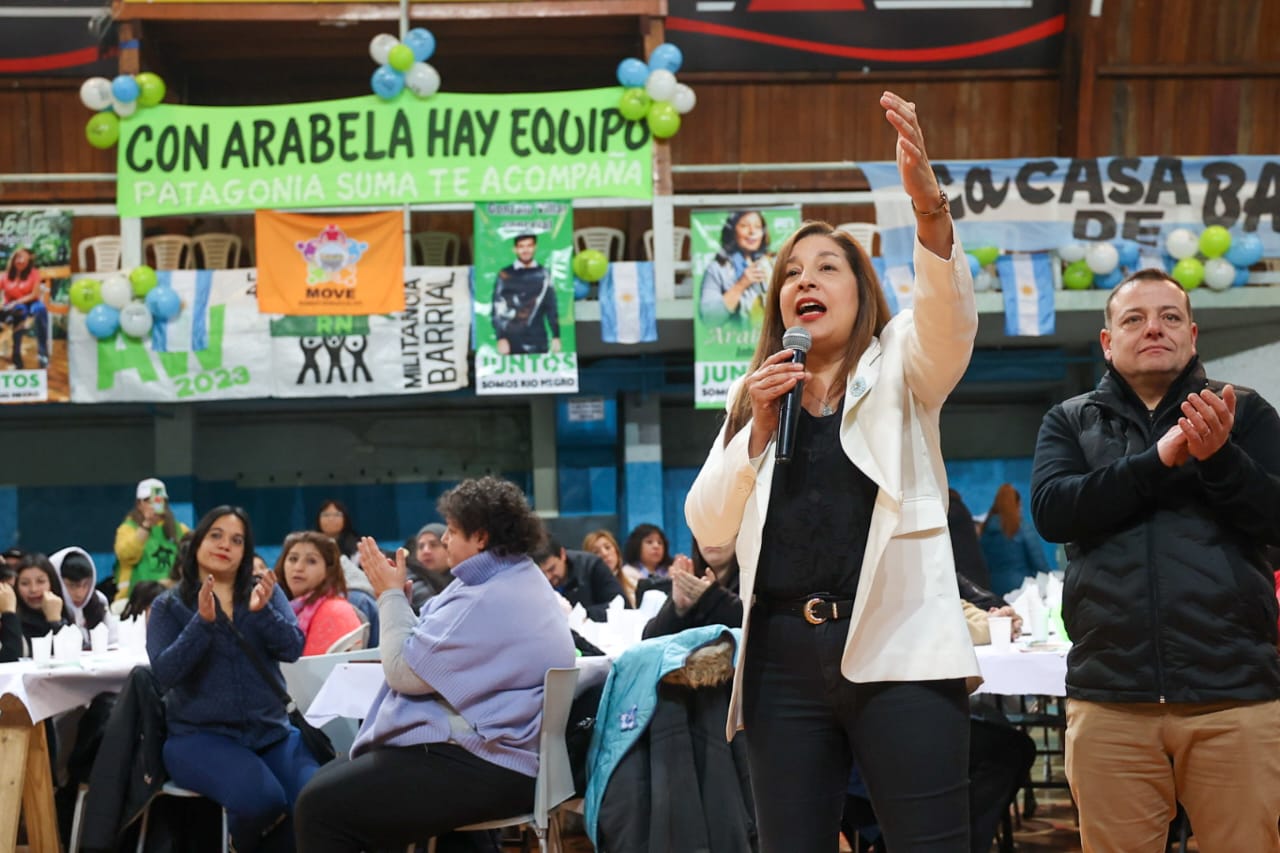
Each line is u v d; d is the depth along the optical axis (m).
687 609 4.50
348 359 9.16
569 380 9.10
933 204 2.01
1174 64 11.32
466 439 11.84
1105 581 2.64
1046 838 5.24
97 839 4.21
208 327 9.10
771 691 2.16
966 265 2.05
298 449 11.70
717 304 9.14
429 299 9.20
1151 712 2.61
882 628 2.07
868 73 11.38
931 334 2.07
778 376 2.04
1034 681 4.22
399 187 9.13
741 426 2.29
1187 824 4.33
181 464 11.04
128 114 9.15
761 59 11.30
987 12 11.23
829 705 2.12
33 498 11.44
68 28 10.98
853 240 2.27
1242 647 2.54
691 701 4.06
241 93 11.48
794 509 2.15
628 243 11.67
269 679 4.48
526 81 11.68
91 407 11.06
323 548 5.49
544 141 9.20
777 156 11.62
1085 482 2.64
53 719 4.98
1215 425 2.43
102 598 6.95
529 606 3.86
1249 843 2.55
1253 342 10.31
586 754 4.16
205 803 4.57
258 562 5.69
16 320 8.98
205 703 4.39
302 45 10.91
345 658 4.69
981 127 11.59
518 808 3.78
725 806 3.95
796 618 2.14
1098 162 9.34
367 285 9.12
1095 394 2.83
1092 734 2.67
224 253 10.43
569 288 9.14
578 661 4.29
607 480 11.16
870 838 4.15
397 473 11.77
